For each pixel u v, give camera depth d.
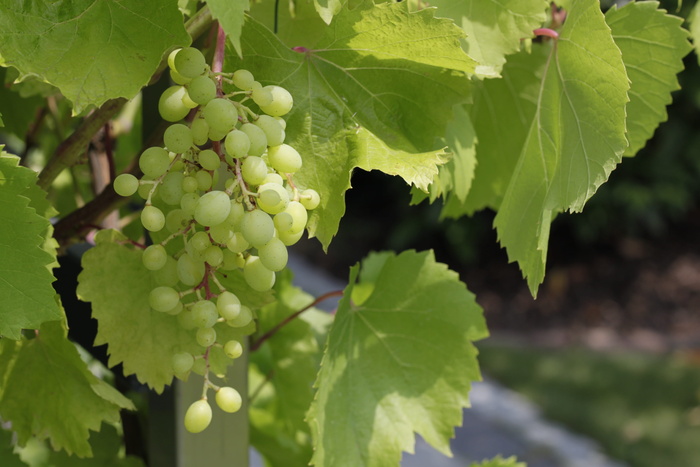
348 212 5.73
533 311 4.84
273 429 0.93
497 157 0.91
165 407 0.73
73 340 0.75
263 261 0.57
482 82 0.88
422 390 0.77
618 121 0.63
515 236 0.71
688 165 5.34
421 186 0.60
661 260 5.13
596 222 5.17
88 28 0.56
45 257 0.57
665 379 3.83
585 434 3.23
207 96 0.56
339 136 0.62
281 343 0.95
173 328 0.66
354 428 0.75
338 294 0.84
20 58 0.55
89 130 0.69
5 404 0.68
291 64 0.63
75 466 0.79
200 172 0.59
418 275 0.79
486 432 3.21
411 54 0.62
